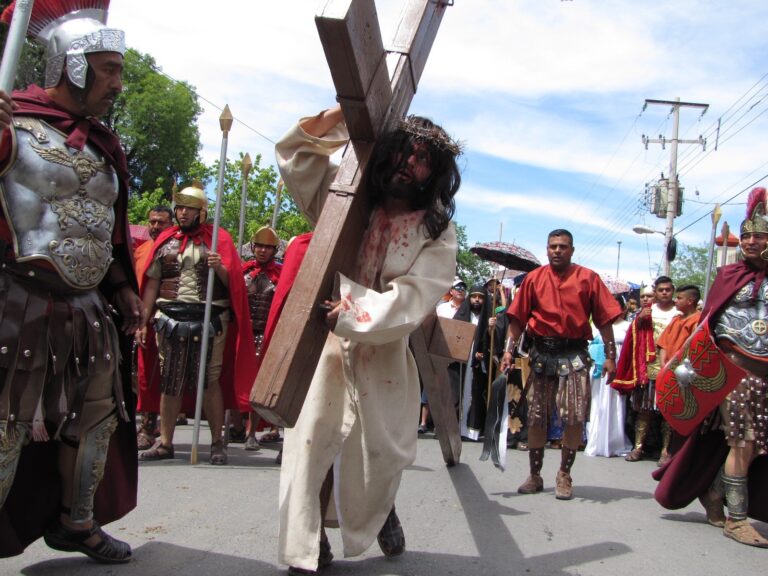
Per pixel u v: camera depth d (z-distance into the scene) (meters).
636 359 8.02
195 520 4.06
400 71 3.04
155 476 5.27
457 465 6.49
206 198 6.27
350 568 3.38
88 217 2.84
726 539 4.40
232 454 6.66
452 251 3.07
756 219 4.48
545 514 4.80
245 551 3.54
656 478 5.07
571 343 5.58
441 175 3.01
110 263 3.04
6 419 2.59
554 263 5.68
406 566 3.45
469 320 9.61
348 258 2.93
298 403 2.70
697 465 4.72
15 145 2.65
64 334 2.79
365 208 3.00
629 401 8.90
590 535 4.30
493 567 3.52
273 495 4.78
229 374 6.41
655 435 8.46
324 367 3.11
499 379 5.79
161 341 6.01
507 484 5.88
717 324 4.61
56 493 3.17
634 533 4.43
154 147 35.50
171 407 6.08
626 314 11.10
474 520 4.48
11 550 3.07
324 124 3.14
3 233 2.71
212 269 5.88
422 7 3.22
